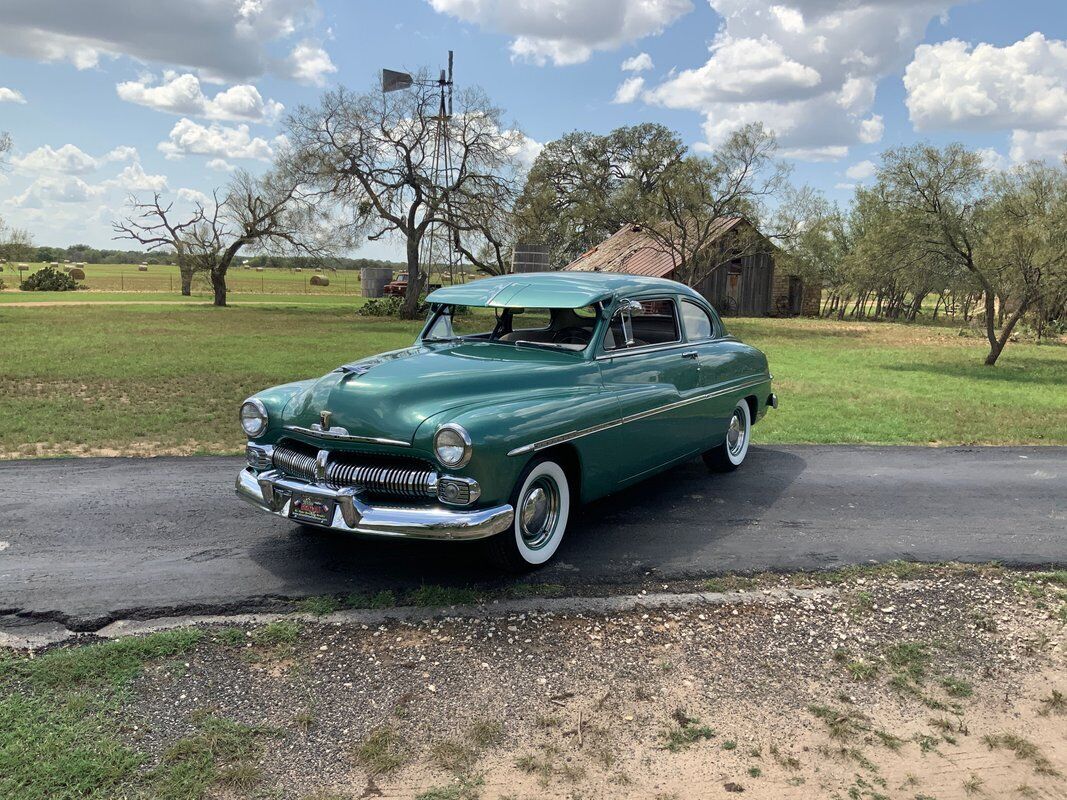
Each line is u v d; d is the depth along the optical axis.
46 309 37.69
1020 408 11.89
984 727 3.09
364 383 4.32
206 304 46.50
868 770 2.79
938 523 5.72
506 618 3.98
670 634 3.85
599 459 4.88
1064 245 17.81
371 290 63.31
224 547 4.96
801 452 8.33
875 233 20.91
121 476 6.82
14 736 2.88
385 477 4.10
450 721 3.06
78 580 4.40
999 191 18.80
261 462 4.68
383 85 34.75
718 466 7.14
